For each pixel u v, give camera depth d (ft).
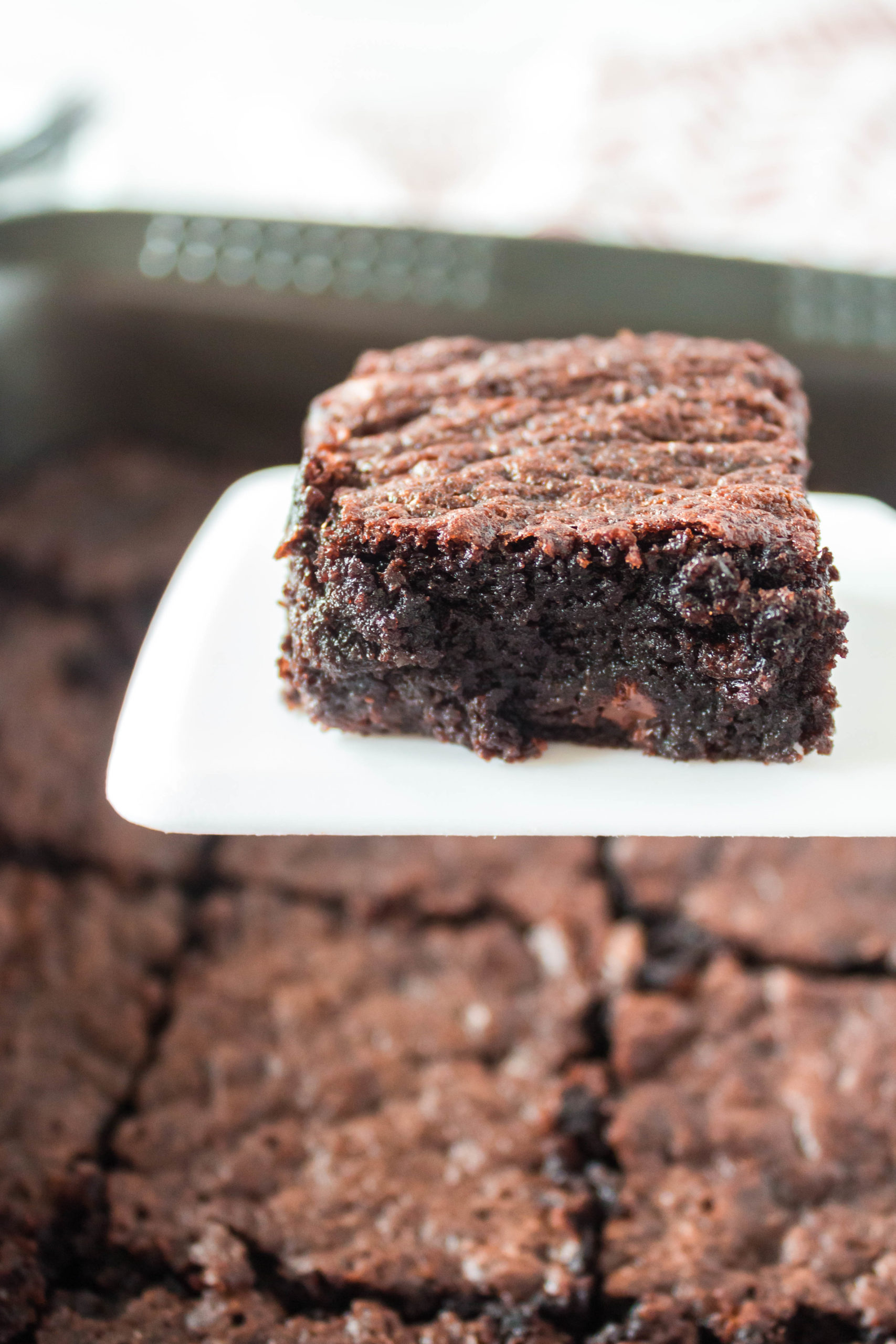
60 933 0.94
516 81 1.74
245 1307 0.80
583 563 0.70
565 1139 0.86
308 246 1.12
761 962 0.92
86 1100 0.87
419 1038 0.90
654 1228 0.83
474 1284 0.81
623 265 1.08
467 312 1.07
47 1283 0.80
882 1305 0.79
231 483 1.19
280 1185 0.84
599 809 0.71
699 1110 0.87
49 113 1.47
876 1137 0.85
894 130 1.44
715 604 0.70
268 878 0.97
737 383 0.76
